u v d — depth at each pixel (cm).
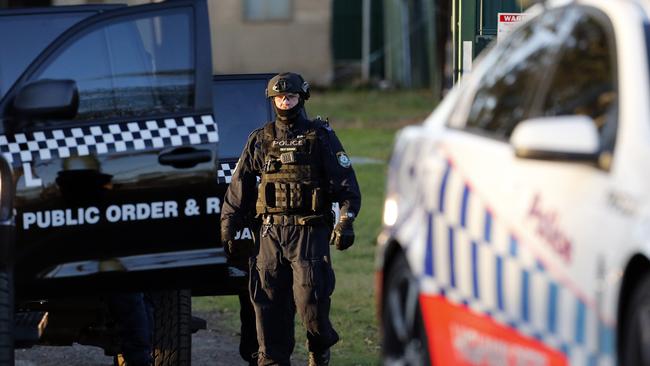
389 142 7431
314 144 2211
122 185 2048
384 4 11325
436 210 1592
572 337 1291
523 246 1385
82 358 2894
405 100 10256
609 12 1423
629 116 1286
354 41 11369
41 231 2016
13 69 2070
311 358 2305
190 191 2077
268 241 2212
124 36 2084
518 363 1395
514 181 1418
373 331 3070
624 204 1225
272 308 2231
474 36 3002
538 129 1305
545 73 1489
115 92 2070
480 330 1472
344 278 3772
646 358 1191
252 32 11356
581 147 1284
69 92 1977
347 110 9819
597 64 1400
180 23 2088
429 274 1595
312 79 11388
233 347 2964
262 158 2217
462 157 1562
